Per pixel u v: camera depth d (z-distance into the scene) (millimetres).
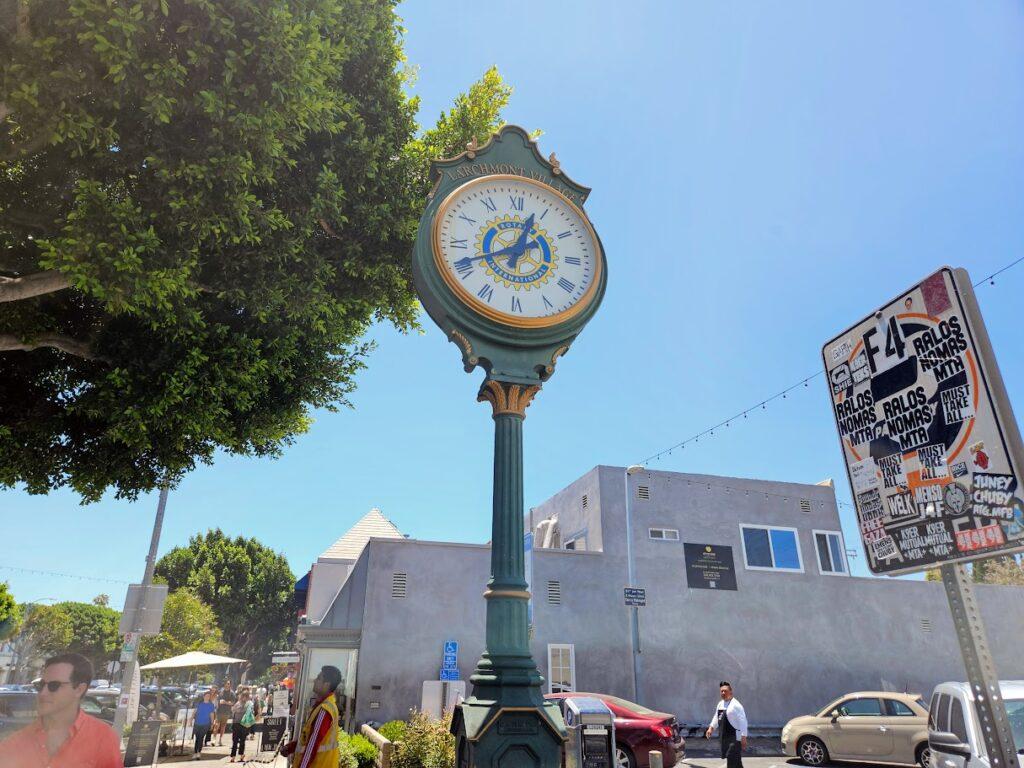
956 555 2492
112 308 6148
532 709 4555
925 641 22250
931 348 2709
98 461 8234
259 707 24516
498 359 5766
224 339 8047
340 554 29828
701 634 20188
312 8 7070
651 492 21531
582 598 19391
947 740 5613
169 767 14672
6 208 6855
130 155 6574
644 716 12742
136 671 16562
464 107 11234
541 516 25344
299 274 8570
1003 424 2357
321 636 17031
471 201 6207
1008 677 22797
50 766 3451
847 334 3221
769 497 22797
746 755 16234
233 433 9109
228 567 53750
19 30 5520
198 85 6551
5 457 7812
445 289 5781
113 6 5539
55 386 8297
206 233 6727
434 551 18359
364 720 16266
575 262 6359
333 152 8914
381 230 9477
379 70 9758
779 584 21625
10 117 6098
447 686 16578
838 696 20688
